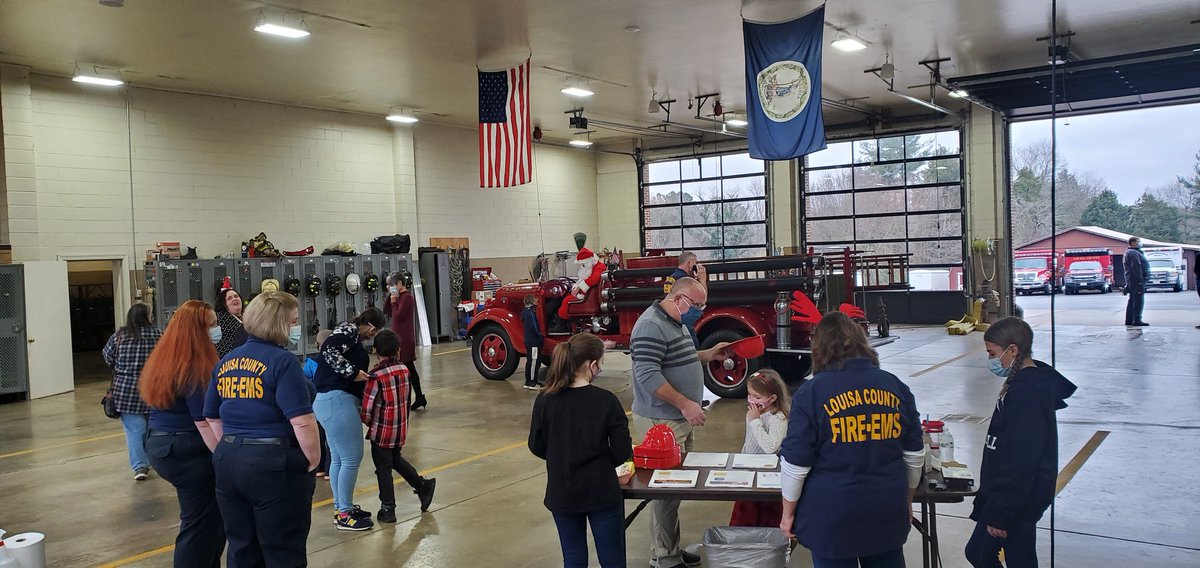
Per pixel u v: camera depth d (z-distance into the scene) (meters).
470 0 9.17
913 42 11.81
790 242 18.58
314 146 15.09
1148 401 7.75
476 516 5.10
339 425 4.85
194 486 3.64
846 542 2.53
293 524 3.34
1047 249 26.25
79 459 7.07
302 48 10.91
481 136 10.66
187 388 3.52
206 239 13.43
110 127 12.30
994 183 16.08
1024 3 9.97
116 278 12.45
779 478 3.28
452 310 16.58
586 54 11.95
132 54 10.78
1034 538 2.84
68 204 11.80
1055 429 2.79
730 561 3.32
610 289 9.62
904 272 13.55
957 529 4.48
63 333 10.81
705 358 4.26
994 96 14.11
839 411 2.55
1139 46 12.30
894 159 17.38
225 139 13.73
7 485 6.25
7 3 8.58
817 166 18.34
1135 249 14.34
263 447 3.25
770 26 8.48
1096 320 15.71
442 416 8.52
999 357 2.91
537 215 19.80
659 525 3.89
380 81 13.11
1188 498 4.87
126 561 4.52
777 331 8.42
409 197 16.64
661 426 3.65
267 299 3.39
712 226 19.94
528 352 10.02
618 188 21.27
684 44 11.48
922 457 2.66
